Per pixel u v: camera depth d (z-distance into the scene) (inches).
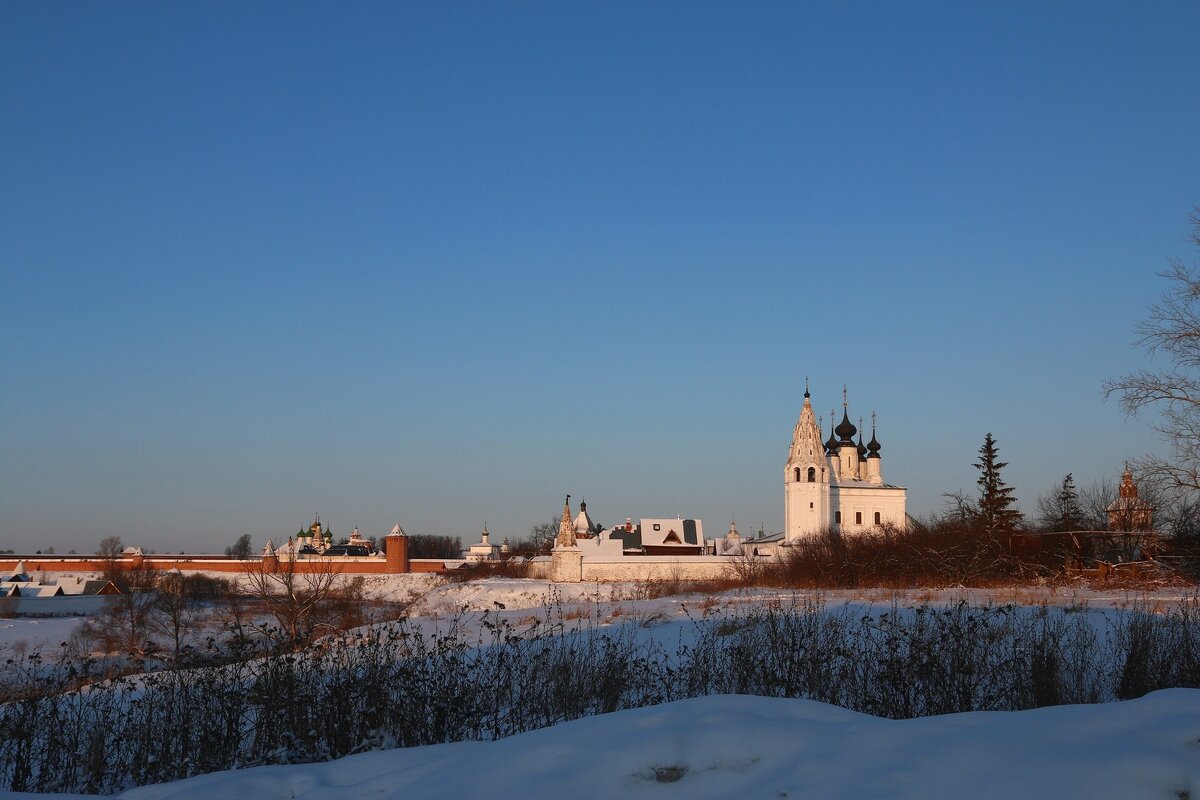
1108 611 1142.3
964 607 966.4
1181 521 1831.9
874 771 346.9
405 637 762.2
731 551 5585.6
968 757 348.8
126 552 6254.9
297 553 6122.1
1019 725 380.2
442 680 671.1
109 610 2105.1
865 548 2974.9
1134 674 742.5
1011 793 318.7
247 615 2052.2
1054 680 711.1
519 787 361.4
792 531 4921.3
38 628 2500.0
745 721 397.7
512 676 746.8
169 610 1865.2
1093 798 311.1
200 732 626.2
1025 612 1136.8
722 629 922.1
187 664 716.0
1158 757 326.3
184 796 402.0
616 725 408.2
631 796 349.4
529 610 1784.0
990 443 4178.2
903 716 677.9
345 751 594.6
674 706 429.4
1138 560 2202.3
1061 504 3727.9
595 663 779.4
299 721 626.8
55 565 5925.2
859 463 5378.9
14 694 711.1
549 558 4741.6
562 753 386.6
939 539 2785.4
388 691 656.4
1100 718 377.1
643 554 4584.2
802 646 775.7
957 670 707.4
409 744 617.9
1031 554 2596.0
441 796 362.9
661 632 1118.4
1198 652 792.3
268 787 414.9
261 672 674.2
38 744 636.1
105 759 605.6
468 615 1612.9
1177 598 1424.7
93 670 901.8
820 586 2413.9
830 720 410.3
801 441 4968.0
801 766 357.4
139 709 653.3
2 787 585.0
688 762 366.3
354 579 4392.2
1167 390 1581.0
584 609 1581.0
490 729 653.3
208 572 5300.2
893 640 741.3
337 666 684.1
